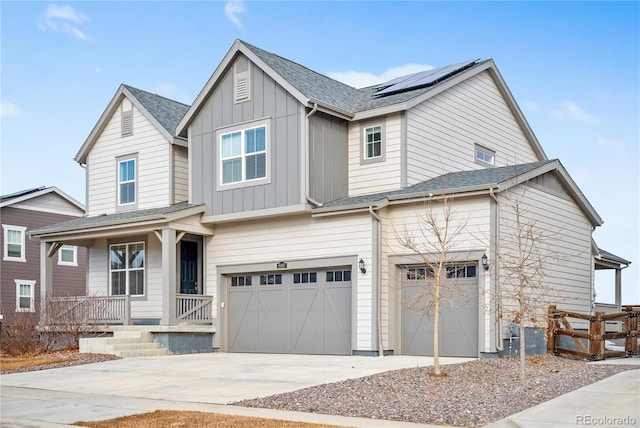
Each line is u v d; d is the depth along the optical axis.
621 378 13.47
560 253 20.69
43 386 14.88
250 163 21.12
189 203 22.59
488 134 24.28
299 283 20.72
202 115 22.48
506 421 10.06
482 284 17.53
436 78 21.86
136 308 23.94
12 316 22.98
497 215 17.55
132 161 24.97
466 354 17.86
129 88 25.22
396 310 18.97
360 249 19.09
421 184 20.08
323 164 20.42
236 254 21.89
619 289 27.84
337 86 23.27
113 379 15.49
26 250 33.88
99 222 22.86
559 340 18.22
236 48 21.42
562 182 21.11
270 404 11.83
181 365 17.61
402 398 11.80
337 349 19.67
